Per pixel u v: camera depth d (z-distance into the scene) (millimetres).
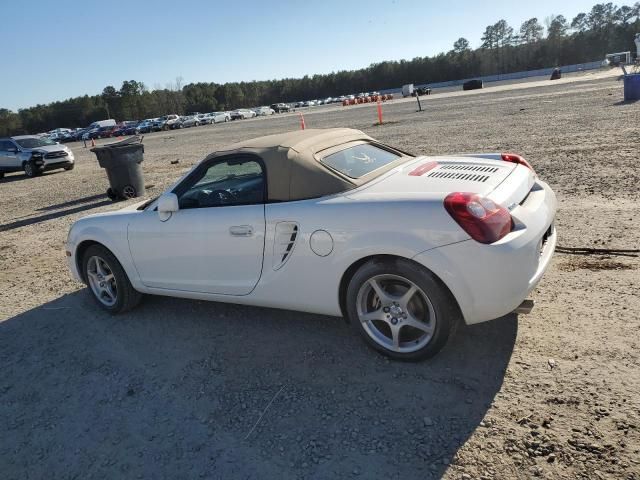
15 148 20938
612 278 4109
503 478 2320
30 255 7410
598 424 2555
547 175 8086
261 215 3543
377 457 2557
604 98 20641
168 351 3916
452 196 2951
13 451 2971
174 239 4027
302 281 3477
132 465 2725
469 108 25672
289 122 37094
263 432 2855
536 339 3383
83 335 4383
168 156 21594
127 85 127062
